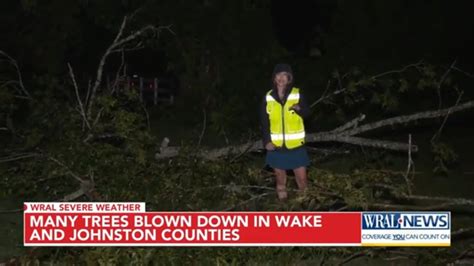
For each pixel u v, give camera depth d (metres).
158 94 32.09
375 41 24.72
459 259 13.11
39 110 15.92
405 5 25.11
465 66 26.17
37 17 23.08
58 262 12.70
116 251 11.80
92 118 15.17
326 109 16.66
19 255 13.00
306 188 12.91
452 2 25.73
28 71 23.06
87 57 27.92
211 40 22.89
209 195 13.45
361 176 13.07
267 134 13.43
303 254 12.66
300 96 13.37
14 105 16.33
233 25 22.84
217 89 23.34
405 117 14.88
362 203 12.55
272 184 14.66
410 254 13.12
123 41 16.33
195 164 13.66
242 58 23.06
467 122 26.56
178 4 22.44
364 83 15.45
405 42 24.95
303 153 13.48
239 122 17.55
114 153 13.91
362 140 14.82
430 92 24.81
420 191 17.62
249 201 13.22
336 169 18.44
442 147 14.68
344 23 24.83
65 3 22.61
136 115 14.08
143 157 13.67
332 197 13.23
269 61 23.31
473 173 19.44
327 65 24.11
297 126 13.40
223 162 13.80
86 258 11.79
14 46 23.38
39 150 14.72
